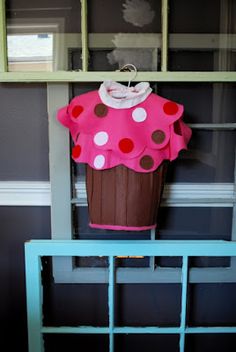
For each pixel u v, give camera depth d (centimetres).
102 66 105
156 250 105
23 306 118
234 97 108
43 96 108
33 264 106
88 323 118
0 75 101
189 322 118
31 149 111
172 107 94
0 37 100
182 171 112
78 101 97
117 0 103
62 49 104
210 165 111
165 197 111
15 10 103
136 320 118
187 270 108
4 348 120
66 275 111
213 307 118
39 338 110
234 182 111
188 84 108
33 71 102
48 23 103
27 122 109
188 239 114
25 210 113
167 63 103
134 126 93
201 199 110
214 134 110
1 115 109
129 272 111
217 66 105
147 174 92
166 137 92
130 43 104
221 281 112
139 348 119
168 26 104
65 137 106
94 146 92
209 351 120
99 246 105
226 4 103
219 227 114
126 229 94
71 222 109
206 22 104
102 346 119
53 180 107
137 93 93
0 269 116
